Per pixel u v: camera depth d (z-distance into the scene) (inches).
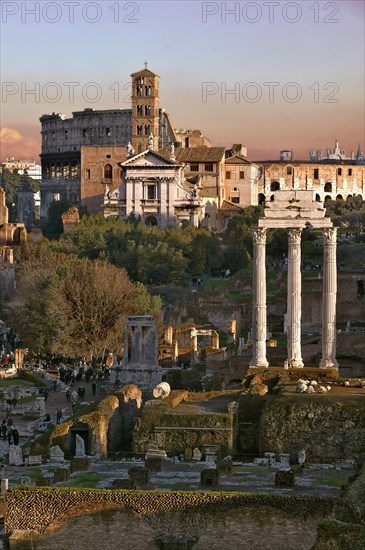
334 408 7549.2
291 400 7682.1
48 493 5191.9
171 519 5103.3
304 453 7293.3
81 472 6461.6
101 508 5152.6
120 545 5132.9
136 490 5251.0
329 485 5866.1
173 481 5915.4
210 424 7731.3
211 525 5083.7
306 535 5024.6
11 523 5191.9
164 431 7736.2
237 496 5093.5
